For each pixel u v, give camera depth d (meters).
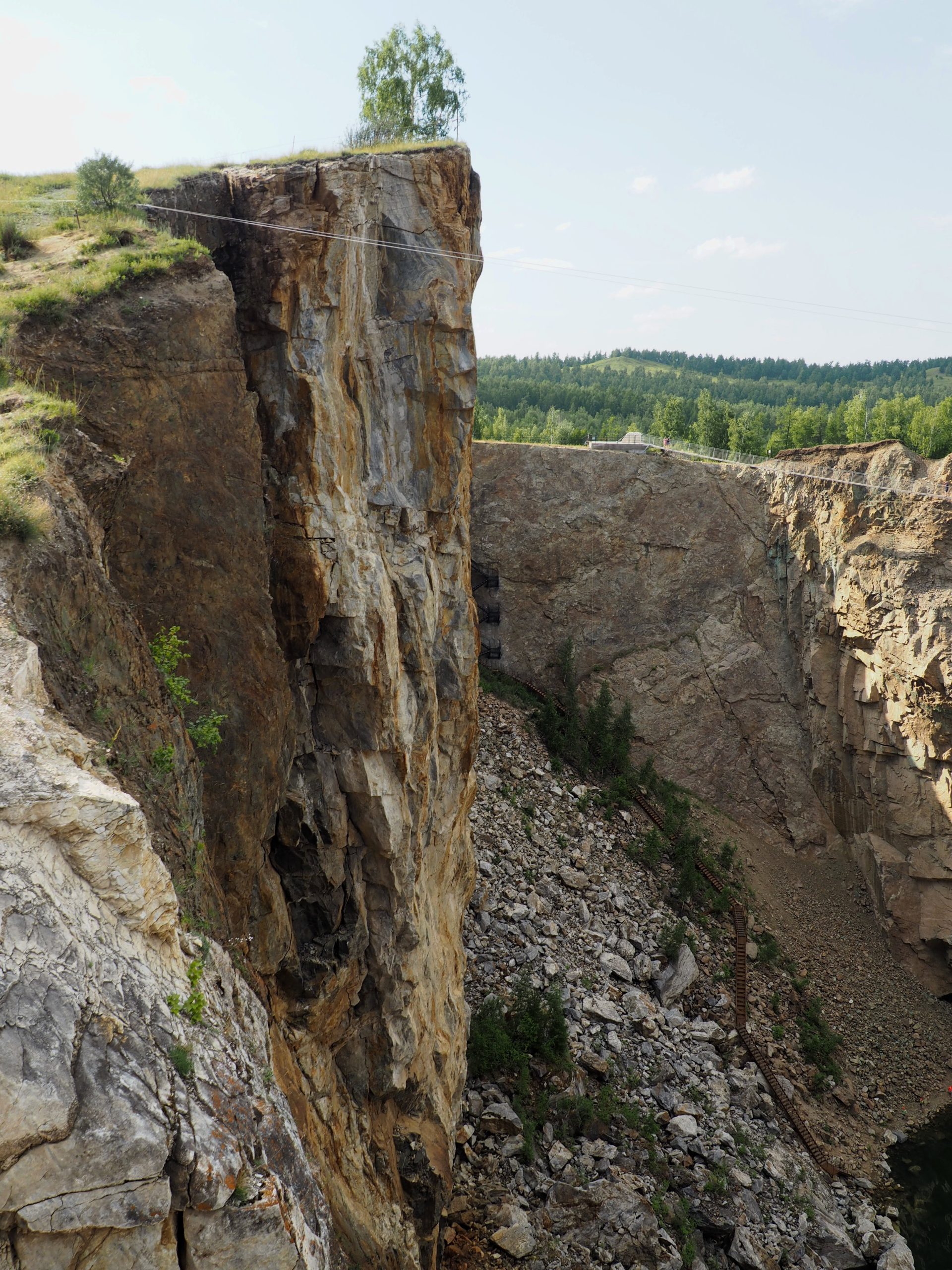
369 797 19.64
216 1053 8.14
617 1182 27.02
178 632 14.20
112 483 12.79
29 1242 6.15
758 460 58.03
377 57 42.12
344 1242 15.49
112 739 10.01
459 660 25.03
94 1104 6.44
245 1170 7.21
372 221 20.78
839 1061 39.62
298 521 17.92
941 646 42.88
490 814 42.66
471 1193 25.64
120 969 7.45
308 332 18.25
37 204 20.45
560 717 51.88
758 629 55.34
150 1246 6.57
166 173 20.70
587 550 55.66
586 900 40.41
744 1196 28.97
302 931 18.44
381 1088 20.42
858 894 49.81
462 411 23.16
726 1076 34.56
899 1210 32.50
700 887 44.47
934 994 45.97
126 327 14.23
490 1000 31.92
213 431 14.80
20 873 6.98
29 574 9.72
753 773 53.81
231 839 14.93
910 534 45.62
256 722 15.23
